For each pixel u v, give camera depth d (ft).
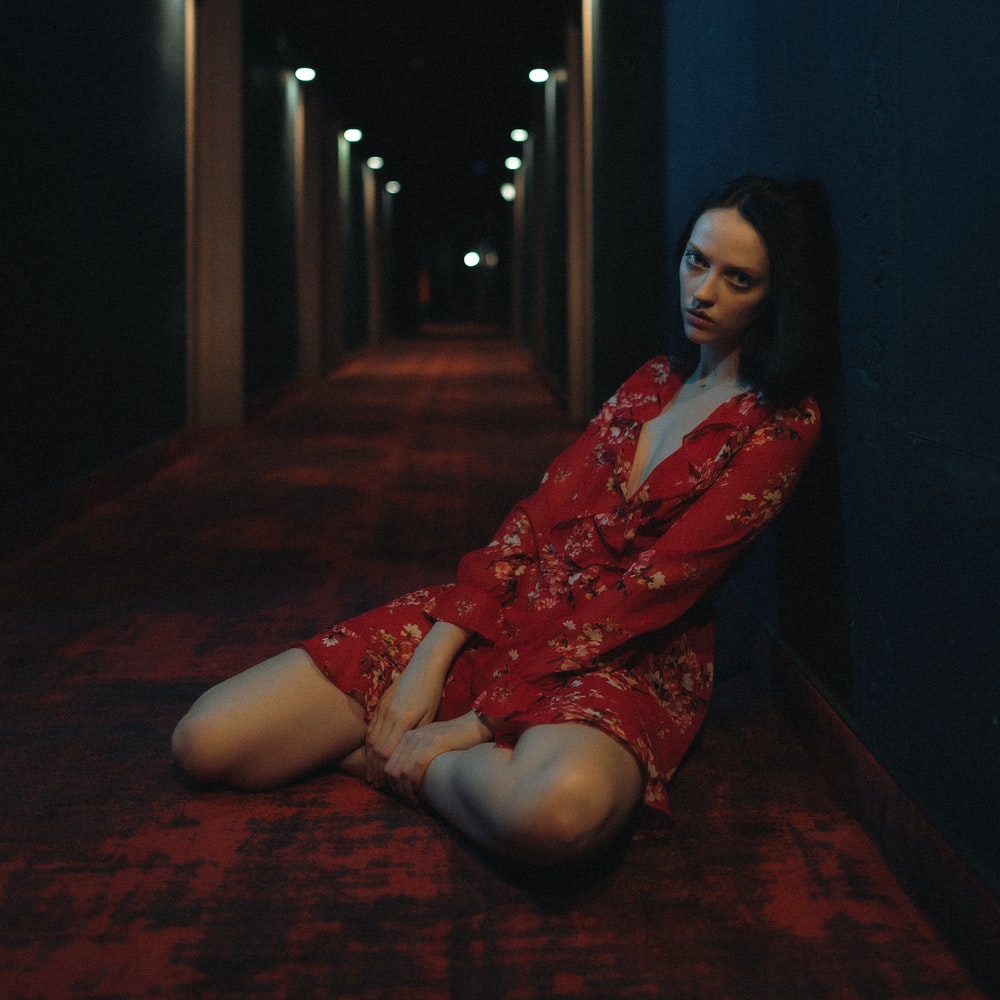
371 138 65.00
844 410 7.29
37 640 11.15
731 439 6.80
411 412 35.88
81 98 18.40
